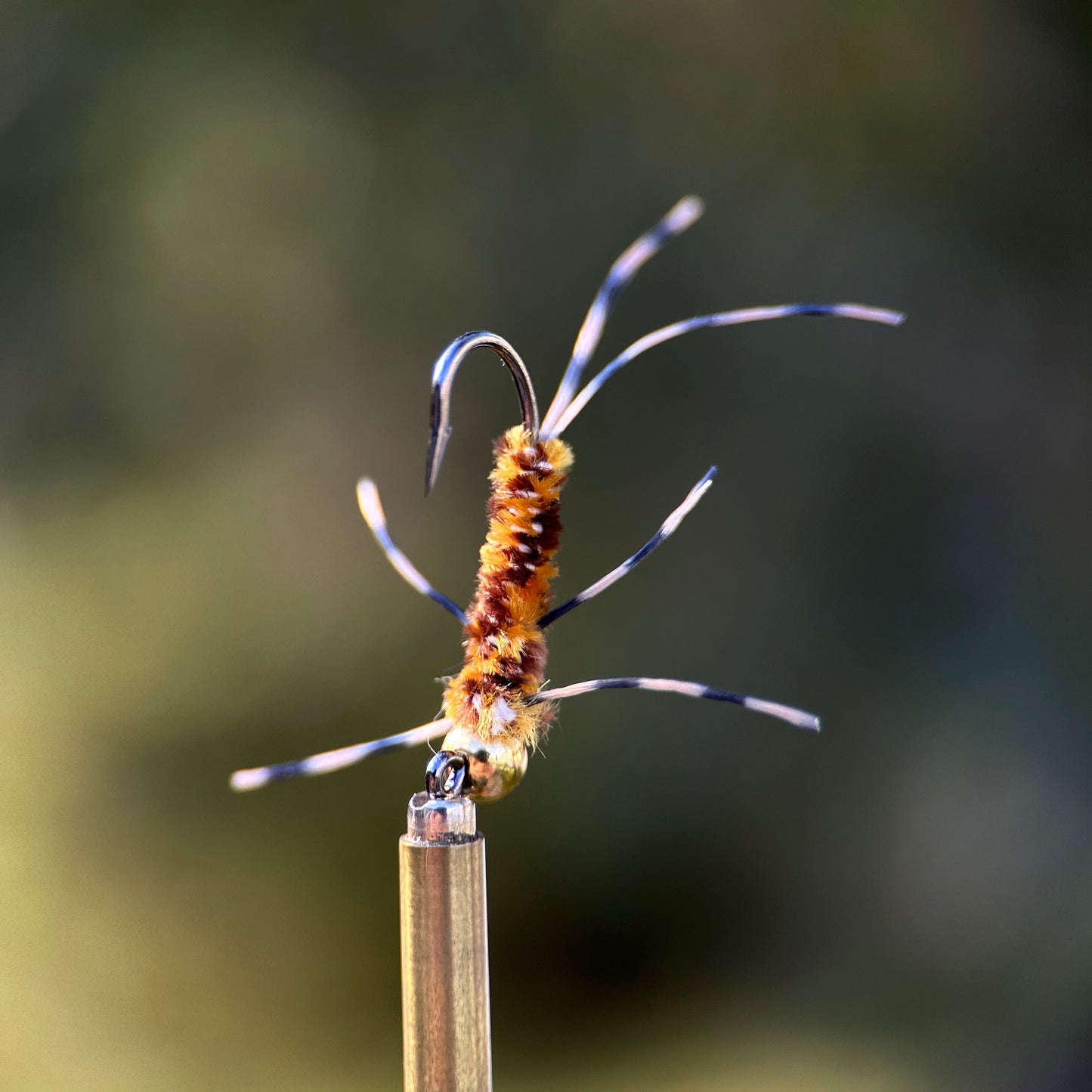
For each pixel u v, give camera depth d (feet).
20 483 2.26
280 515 2.27
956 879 2.19
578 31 2.32
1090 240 2.23
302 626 2.25
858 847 2.23
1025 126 2.26
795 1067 2.05
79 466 2.28
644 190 2.28
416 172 2.32
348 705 2.23
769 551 2.24
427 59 2.34
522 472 0.85
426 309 2.30
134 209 2.28
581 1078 2.08
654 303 2.25
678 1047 2.14
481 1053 0.84
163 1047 2.03
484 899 0.84
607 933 2.25
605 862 2.24
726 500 2.24
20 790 2.11
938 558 2.23
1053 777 2.16
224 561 2.25
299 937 2.17
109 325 2.28
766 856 2.24
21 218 2.26
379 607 2.25
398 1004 2.17
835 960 2.23
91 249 2.28
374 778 2.22
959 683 2.21
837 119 2.28
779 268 2.28
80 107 2.29
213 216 2.30
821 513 2.25
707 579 2.23
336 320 2.31
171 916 2.14
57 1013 1.99
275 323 2.30
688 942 2.25
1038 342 2.24
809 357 2.24
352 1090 2.02
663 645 2.23
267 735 2.23
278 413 2.30
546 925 2.25
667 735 2.23
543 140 2.31
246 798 2.22
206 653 2.23
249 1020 2.11
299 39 2.35
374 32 2.34
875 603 2.24
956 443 2.25
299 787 2.22
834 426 2.24
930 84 2.26
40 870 2.08
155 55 2.31
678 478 2.23
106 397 2.28
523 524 0.85
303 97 2.34
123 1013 2.04
